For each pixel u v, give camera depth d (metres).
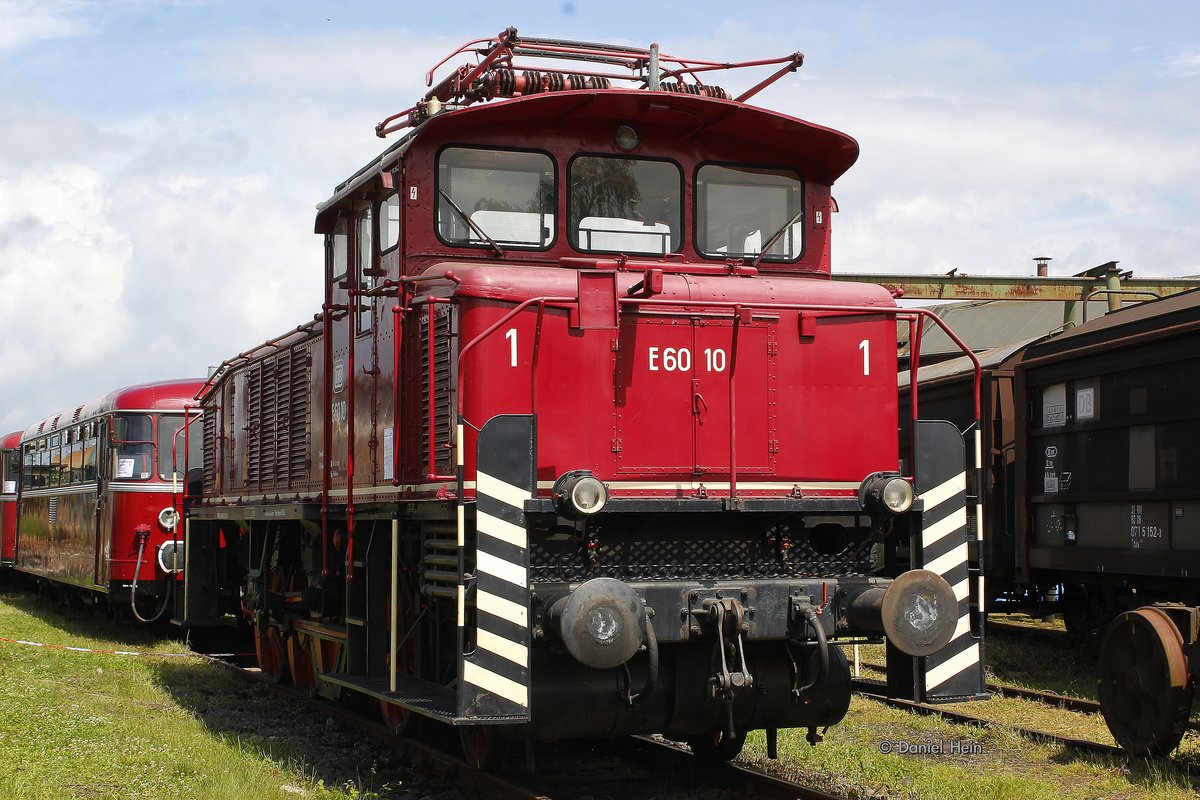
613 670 7.36
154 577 17.73
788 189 8.85
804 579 7.48
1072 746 9.35
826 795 7.21
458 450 6.93
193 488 15.89
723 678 6.94
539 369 7.54
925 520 7.70
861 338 8.15
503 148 8.30
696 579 7.48
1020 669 13.94
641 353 7.71
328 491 9.79
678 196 8.54
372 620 9.16
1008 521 15.04
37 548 24.03
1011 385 15.19
